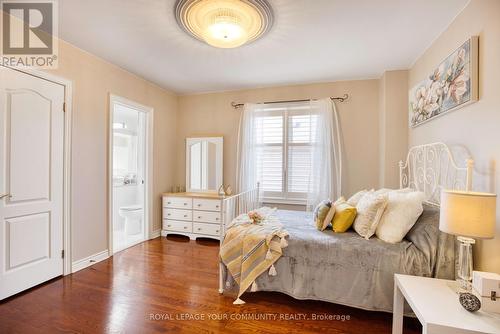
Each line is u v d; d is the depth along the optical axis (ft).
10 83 6.66
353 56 8.95
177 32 7.44
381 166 10.52
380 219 6.47
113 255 9.98
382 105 10.43
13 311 6.16
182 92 13.66
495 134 4.94
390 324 5.84
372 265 5.78
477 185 5.46
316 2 6.00
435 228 5.68
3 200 6.57
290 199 12.09
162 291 7.19
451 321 3.66
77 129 8.44
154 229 12.51
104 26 7.14
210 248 10.96
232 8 6.11
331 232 6.96
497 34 4.90
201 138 13.55
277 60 9.36
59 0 5.98
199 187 13.52
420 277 5.07
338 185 11.12
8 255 6.70
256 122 12.43
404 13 6.41
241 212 11.00
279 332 5.53
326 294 6.09
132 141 15.57
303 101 11.85
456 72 6.15
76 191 8.45
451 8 6.15
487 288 3.92
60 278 7.91
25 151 7.02
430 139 7.79
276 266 6.51
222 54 8.89
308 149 11.97
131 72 10.69
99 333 5.39
